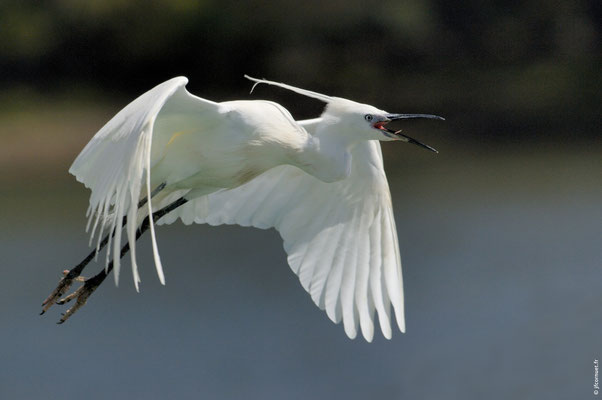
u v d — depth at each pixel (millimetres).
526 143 21734
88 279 6023
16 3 22875
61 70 22922
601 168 19031
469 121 22281
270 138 6000
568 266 13484
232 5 23312
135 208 4727
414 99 22438
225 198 6504
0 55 22531
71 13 22984
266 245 14820
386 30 22656
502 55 23234
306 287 6469
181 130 5887
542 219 15742
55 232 14797
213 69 23594
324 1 22781
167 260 13883
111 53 23328
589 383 10016
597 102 22469
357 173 6293
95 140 5168
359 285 6395
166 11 23219
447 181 18359
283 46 23062
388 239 6328
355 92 22547
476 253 14211
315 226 6461
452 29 23250
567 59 23234
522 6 23500
